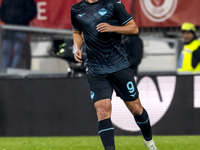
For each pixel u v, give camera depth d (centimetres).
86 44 1555
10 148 2127
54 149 2055
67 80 2688
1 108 2777
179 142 2248
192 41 2761
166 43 2917
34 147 2153
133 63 2681
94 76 1557
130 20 1523
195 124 2528
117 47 1541
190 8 2931
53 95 2708
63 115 2697
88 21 1519
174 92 2541
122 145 2167
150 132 1728
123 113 2586
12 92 2759
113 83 1583
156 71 2919
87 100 2661
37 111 2731
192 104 2527
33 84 2733
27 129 2742
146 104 2566
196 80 2520
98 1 1534
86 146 2152
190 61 2764
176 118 2544
